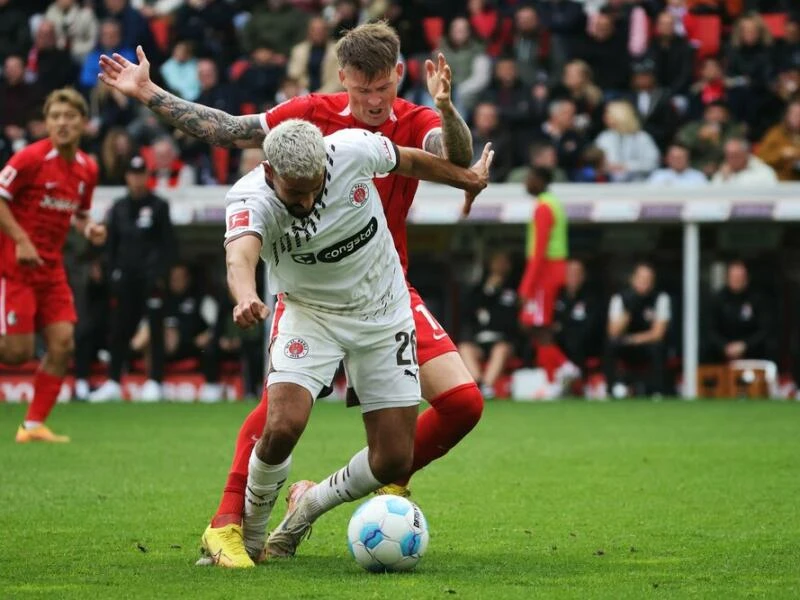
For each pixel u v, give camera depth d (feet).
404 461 42.16
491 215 123.13
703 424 96.99
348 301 41.01
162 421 100.73
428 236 132.98
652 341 124.47
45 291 83.05
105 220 126.52
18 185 78.95
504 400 122.42
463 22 142.82
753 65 143.54
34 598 35.83
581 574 40.04
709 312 130.41
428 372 46.09
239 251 38.58
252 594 36.27
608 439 86.33
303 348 40.88
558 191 124.06
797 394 128.06
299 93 135.74
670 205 122.31
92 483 64.08
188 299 128.06
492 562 42.55
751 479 65.57
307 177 37.65
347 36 44.83
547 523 51.57
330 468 71.05
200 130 46.09
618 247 133.28
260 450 40.91
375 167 40.68
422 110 47.50
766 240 130.93
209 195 125.29
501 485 63.57
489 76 141.49
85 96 147.95
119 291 120.67
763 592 36.78
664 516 53.31
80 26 155.22
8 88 147.64
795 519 52.39
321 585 37.81
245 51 152.05
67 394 130.00
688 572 40.42
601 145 134.21
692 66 143.33
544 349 123.65
